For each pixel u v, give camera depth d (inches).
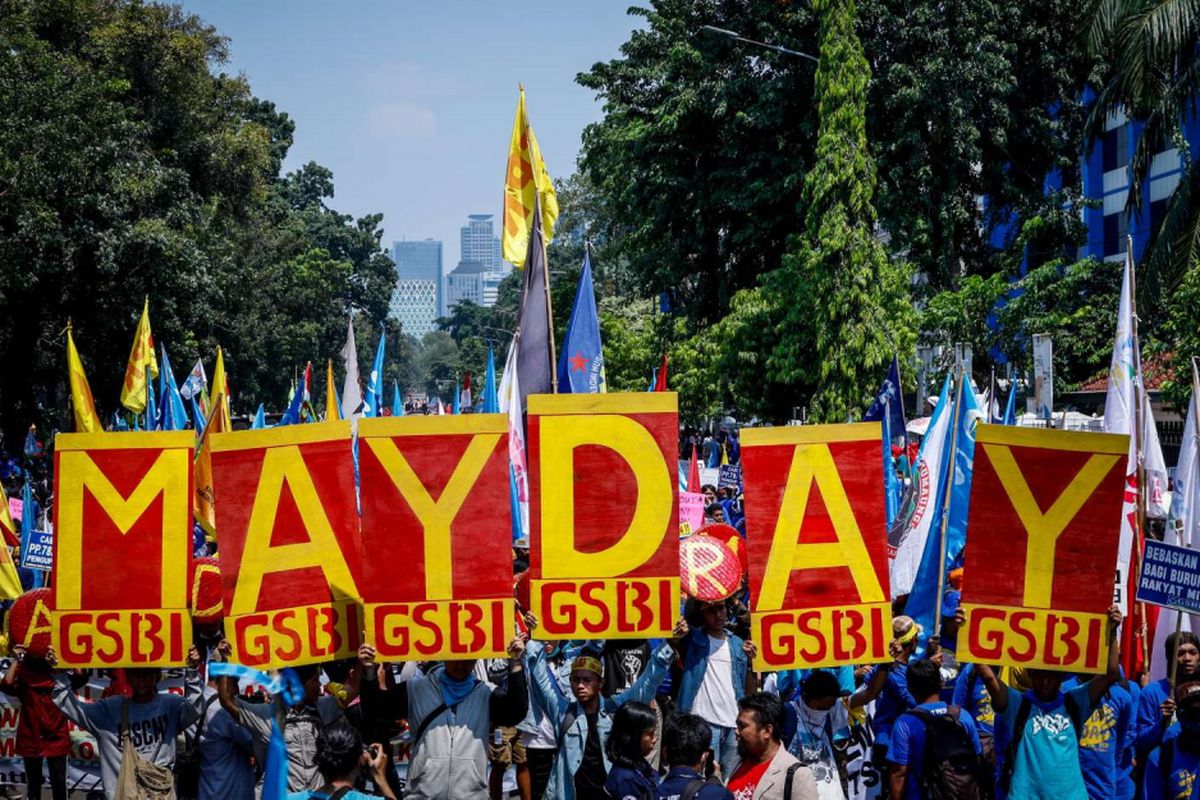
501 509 322.0
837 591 335.9
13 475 1274.6
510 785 460.8
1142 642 384.8
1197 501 424.2
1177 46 925.2
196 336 1851.6
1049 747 314.7
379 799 255.3
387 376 4741.6
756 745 296.0
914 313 1216.2
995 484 321.7
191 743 331.6
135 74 1696.6
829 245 1181.1
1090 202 1520.7
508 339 5620.1
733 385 1375.5
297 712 328.5
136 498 329.7
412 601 319.9
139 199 1374.3
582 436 329.1
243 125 1947.6
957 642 323.6
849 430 336.8
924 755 326.0
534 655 347.9
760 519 336.2
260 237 2381.9
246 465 323.0
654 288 1684.3
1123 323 447.5
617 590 327.6
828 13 1189.1
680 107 1518.2
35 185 1214.3
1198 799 321.1
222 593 325.4
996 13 1477.6
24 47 1268.5
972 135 1438.2
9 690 408.2
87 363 1483.8
